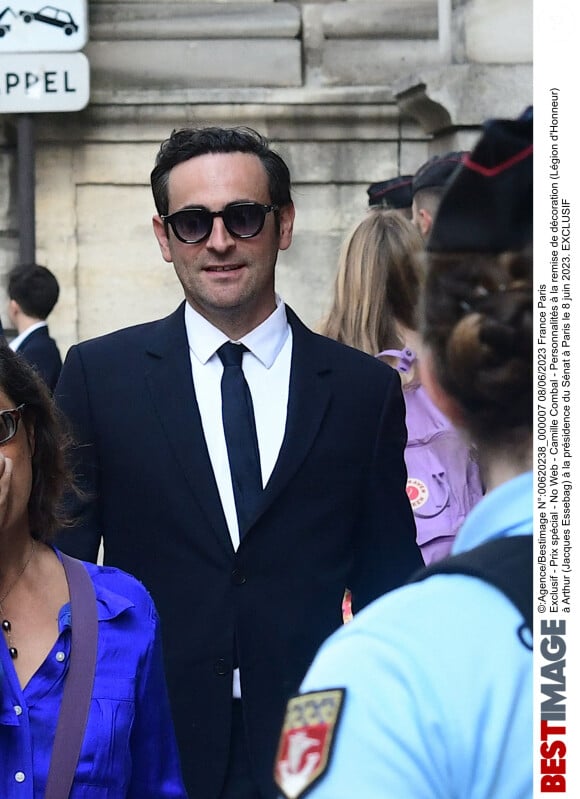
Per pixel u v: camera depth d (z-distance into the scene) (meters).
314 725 0.89
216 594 2.54
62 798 1.75
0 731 1.76
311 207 6.64
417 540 2.64
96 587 1.89
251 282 2.64
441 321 0.92
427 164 2.98
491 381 0.91
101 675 1.83
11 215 6.68
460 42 5.85
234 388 2.63
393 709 0.88
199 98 6.60
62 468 1.94
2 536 1.83
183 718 2.53
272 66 6.63
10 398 1.87
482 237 0.91
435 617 0.90
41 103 6.24
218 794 2.51
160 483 2.57
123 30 6.61
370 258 2.96
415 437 2.65
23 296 5.78
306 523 2.58
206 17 6.62
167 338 2.69
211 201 2.63
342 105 6.59
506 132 0.91
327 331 3.03
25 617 1.83
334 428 2.63
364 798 0.87
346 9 6.61
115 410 2.63
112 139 6.66
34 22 6.21
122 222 6.73
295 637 2.54
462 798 0.88
